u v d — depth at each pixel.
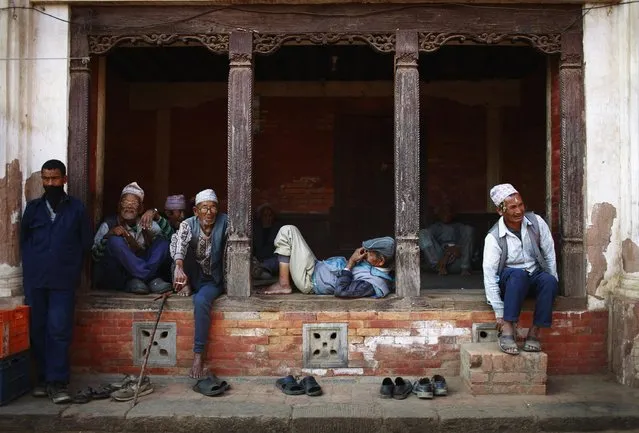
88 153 5.20
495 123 9.41
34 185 5.11
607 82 5.10
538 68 8.57
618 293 5.00
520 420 4.23
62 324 4.66
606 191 5.09
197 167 9.52
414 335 5.05
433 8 5.11
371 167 9.57
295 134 9.52
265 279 6.32
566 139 5.11
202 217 5.09
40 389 4.65
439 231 8.79
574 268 5.08
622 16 5.04
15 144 4.98
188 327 5.05
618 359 4.92
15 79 4.99
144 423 4.26
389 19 5.11
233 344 5.04
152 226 5.52
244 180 5.11
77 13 5.16
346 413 4.30
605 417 4.24
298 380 5.00
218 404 4.47
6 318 4.43
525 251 4.81
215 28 5.14
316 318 5.04
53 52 5.14
